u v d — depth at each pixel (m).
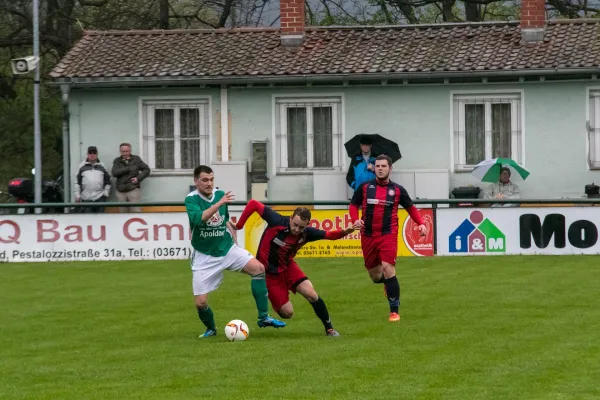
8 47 72.12
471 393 19.16
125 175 51.44
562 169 52.00
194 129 54.41
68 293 33.97
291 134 53.88
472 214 41.94
